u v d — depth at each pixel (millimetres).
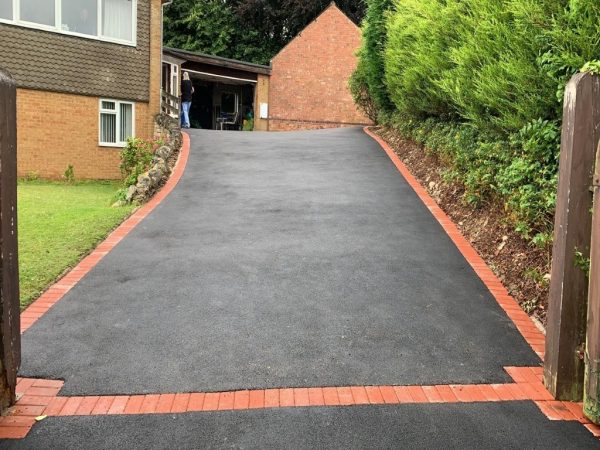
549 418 3416
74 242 6867
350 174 10516
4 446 3080
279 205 8523
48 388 3701
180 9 32906
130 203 9062
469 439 3178
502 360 4176
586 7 4770
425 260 6238
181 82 21812
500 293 5426
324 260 6203
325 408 3475
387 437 3184
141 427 3270
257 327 4617
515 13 5656
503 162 6930
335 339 4426
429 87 10086
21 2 14000
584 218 3506
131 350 4227
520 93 5953
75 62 15039
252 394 3635
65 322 4703
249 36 33312
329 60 27031
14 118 3340
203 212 8250
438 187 9023
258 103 26234
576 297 3576
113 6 15742
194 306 5027
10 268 3373
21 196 10758
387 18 13344
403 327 4664
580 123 3434
